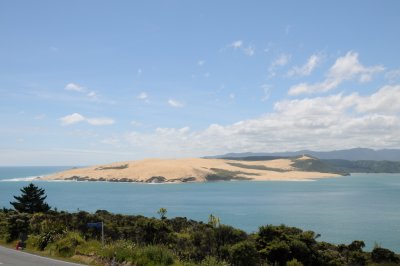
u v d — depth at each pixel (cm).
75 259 2164
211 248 3025
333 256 3662
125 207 17488
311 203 19712
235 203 19838
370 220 12862
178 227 4769
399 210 16275
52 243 2592
